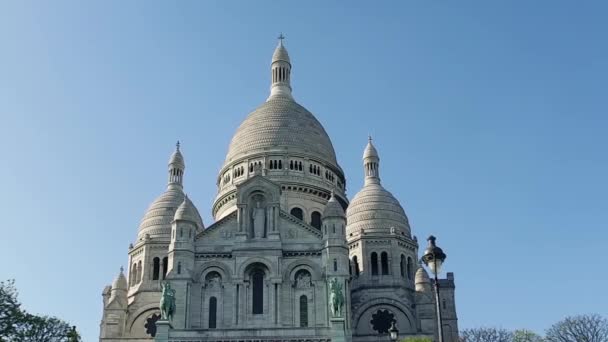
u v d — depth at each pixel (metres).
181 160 117.81
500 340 108.19
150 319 101.25
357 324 98.69
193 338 77.56
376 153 115.31
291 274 85.88
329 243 85.62
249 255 86.19
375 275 102.62
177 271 84.81
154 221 108.88
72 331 76.19
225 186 113.88
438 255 44.56
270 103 121.50
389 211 107.12
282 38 131.62
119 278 102.75
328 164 115.38
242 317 83.25
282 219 89.50
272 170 110.75
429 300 98.50
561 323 105.62
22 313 73.12
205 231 88.50
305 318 83.69
